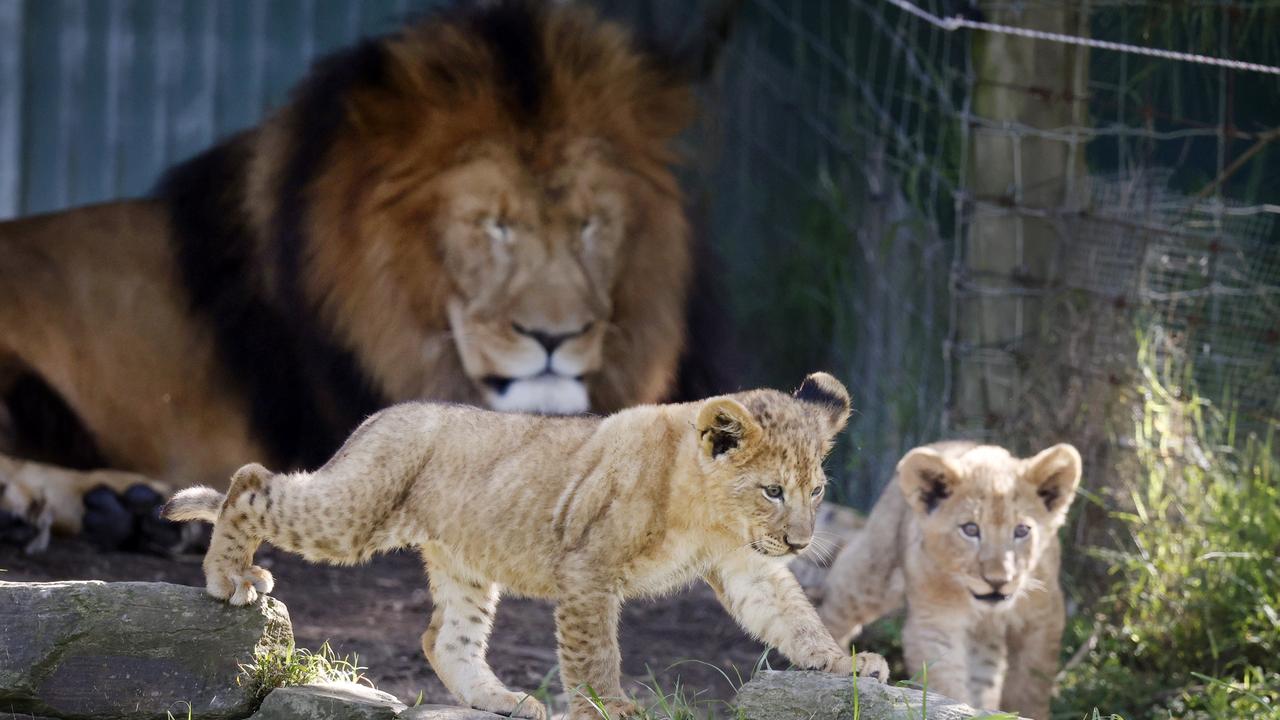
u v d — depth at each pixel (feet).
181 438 36.91
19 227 37.83
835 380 22.97
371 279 33.09
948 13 38.52
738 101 55.72
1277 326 34.45
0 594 20.42
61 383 36.73
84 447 36.96
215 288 36.04
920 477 29.07
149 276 37.11
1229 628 31.50
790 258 55.01
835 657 21.26
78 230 37.58
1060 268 35.60
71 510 33.68
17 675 20.07
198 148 56.85
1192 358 34.65
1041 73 35.63
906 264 47.88
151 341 36.70
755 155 55.77
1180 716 29.37
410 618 31.76
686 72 36.11
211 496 21.36
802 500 21.29
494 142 32.12
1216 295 34.63
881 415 46.60
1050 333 35.42
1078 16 35.83
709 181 51.37
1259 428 34.14
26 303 36.52
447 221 32.22
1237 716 28.02
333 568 35.35
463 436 21.71
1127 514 33.76
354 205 33.06
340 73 33.60
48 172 56.54
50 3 56.24
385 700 20.61
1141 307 34.53
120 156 56.80
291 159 34.09
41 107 56.34
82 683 20.27
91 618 20.39
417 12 34.68
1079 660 32.07
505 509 21.29
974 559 28.17
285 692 20.27
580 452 21.35
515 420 22.04
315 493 20.88
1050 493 29.12
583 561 20.68
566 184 32.35
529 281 31.76
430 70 32.30
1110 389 34.35
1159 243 34.88
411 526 21.59
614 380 34.27
